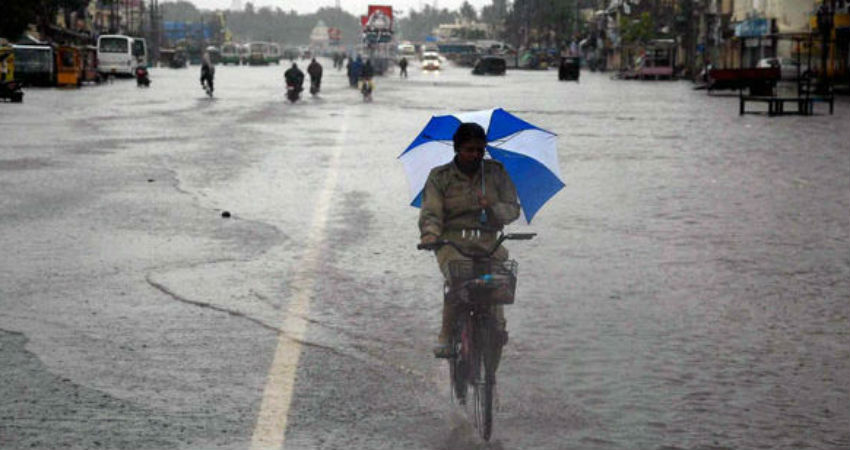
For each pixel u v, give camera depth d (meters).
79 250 12.18
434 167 6.69
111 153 23.55
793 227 14.04
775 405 6.95
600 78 112.25
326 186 18.11
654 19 133.75
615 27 148.88
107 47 92.75
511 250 12.43
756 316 9.37
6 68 51.81
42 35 107.75
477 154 6.46
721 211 15.40
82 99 51.75
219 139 27.52
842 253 12.30
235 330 8.79
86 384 7.28
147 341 8.41
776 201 16.42
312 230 13.74
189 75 106.56
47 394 7.05
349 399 7.02
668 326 9.00
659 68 102.94
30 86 70.31
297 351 8.16
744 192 17.44
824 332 8.83
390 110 42.69
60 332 8.64
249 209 15.48
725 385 7.37
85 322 8.97
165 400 6.96
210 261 11.65
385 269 11.32
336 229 13.82
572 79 95.44
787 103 50.69
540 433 6.39
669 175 19.83
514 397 7.09
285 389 7.20
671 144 26.67
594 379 7.49
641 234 13.50
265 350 8.20
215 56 185.00
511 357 8.04
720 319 9.26
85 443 6.15
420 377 7.52
